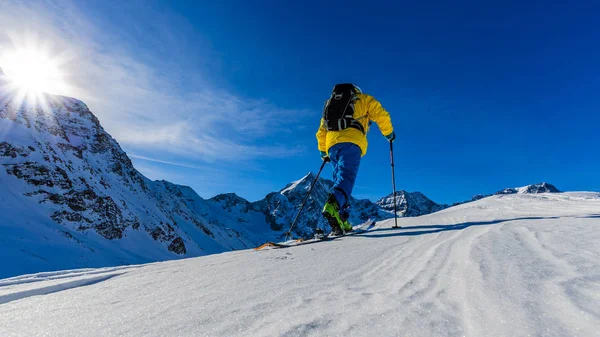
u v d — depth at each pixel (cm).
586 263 116
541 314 78
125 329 101
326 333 84
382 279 139
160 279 190
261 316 102
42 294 179
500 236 207
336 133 427
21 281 221
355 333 83
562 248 149
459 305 93
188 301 129
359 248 244
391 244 249
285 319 98
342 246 264
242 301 121
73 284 202
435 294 106
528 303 85
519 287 98
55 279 224
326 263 190
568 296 85
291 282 148
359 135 421
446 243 213
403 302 102
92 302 140
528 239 186
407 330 81
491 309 86
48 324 112
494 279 110
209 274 191
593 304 78
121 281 199
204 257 309
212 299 129
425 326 82
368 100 443
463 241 210
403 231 339
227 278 171
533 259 133
